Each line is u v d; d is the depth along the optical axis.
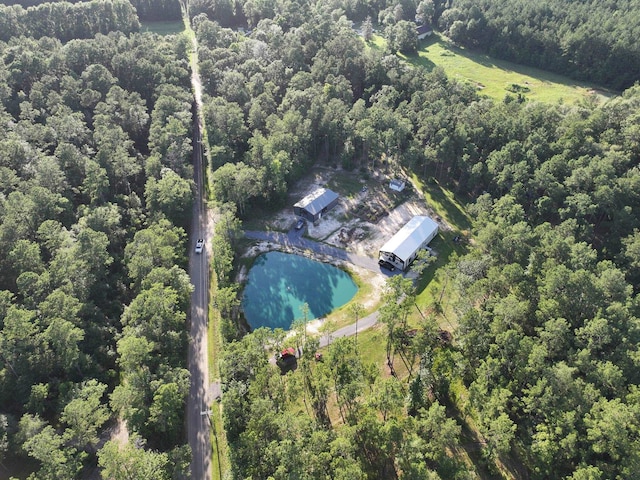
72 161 123.69
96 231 106.12
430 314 106.44
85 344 87.50
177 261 113.56
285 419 70.62
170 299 90.62
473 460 77.19
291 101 162.38
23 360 78.50
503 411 76.56
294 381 80.31
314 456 66.12
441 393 86.62
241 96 166.25
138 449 69.31
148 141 152.88
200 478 75.12
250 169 130.88
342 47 193.50
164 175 126.50
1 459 69.31
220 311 106.19
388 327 93.62
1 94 139.62
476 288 93.75
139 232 105.88
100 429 81.19
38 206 104.69
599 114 140.38
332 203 141.75
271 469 68.75
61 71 160.00
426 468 67.19
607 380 75.06
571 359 79.81
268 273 120.81
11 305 83.31
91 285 97.31
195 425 82.81
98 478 73.75
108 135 132.12
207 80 180.12
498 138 146.12
